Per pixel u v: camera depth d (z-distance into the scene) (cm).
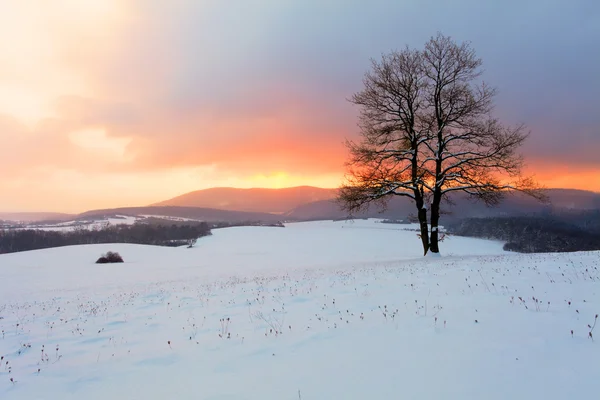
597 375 376
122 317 949
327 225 16250
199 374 479
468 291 834
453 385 380
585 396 339
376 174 1992
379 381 405
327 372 445
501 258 1546
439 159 1958
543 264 1178
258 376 452
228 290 1276
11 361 609
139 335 739
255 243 10006
